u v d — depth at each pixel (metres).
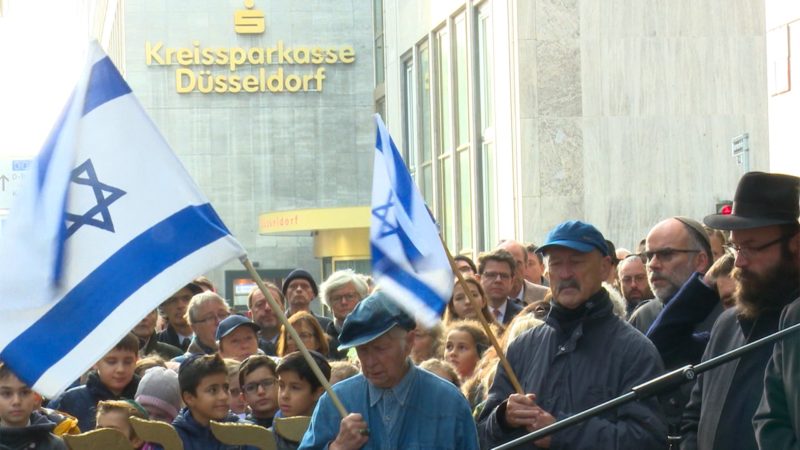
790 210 6.16
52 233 6.59
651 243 8.70
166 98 42.47
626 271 11.05
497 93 22.28
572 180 20.91
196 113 42.50
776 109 13.84
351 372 8.88
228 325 11.14
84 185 6.68
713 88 21.02
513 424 6.66
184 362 8.76
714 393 6.37
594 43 20.97
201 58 42.56
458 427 6.27
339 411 6.27
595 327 6.97
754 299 6.19
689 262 8.62
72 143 6.72
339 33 43.12
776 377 5.43
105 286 6.58
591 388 6.84
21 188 6.68
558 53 20.95
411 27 29.75
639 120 20.97
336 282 12.39
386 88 32.31
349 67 43.12
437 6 27.52
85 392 10.27
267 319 13.17
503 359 6.86
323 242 36.47
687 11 21.02
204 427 8.63
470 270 12.35
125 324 6.56
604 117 20.95
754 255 6.17
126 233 6.64
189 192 6.72
